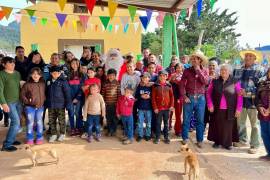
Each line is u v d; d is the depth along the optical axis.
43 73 6.86
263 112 5.38
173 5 9.23
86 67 7.04
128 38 15.55
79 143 6.31
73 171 4.77
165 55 9.73
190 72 6.12
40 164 5.06
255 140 5.93
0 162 5.14
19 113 5.98
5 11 7.16
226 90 5.96
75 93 6.82
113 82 6.75
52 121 6.48
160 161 5.25
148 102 6.51
